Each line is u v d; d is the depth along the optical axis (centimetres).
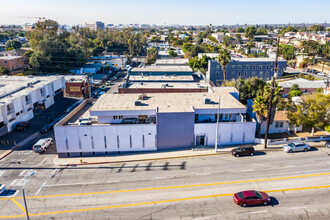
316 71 11256
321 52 12456
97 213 2555
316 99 4225
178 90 5503
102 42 17512
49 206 2680
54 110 6256
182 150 3988
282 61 9344
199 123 3994
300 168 3350
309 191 2842
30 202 2755
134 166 3525
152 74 7081
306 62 12344
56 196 2853
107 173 3353
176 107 4109
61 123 4034
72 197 2827
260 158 3669
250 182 3036
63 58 11038
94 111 3891
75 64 11419
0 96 5125
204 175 3219
